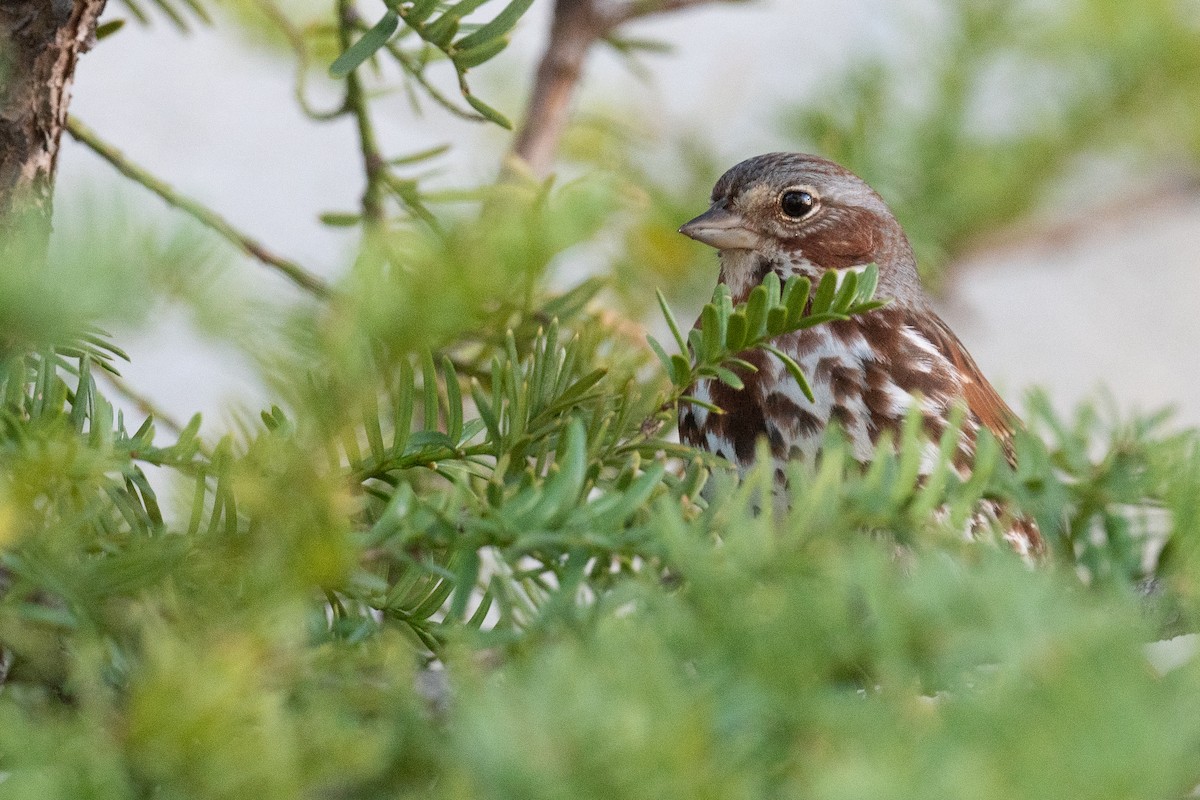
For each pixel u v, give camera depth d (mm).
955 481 1070
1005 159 2875
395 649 835
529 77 2656
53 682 882
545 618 869
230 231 1624
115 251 707
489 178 1776
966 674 794
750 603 814
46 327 705
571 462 969
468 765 706
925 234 2865
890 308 2617
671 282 2760
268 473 900
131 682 823
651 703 719
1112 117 2869
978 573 820
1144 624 818
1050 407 1150
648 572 874
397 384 1099
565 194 831
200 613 856
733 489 1008
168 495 1035
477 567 925
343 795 767
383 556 919
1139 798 671
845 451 1116
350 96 1687
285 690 808
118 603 869
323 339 791
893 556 1054
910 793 667
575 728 702
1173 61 2809
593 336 1625
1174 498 1012
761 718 762
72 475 935
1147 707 696
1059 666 730
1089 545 1079
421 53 1282
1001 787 672
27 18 1232
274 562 828
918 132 2840
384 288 808
